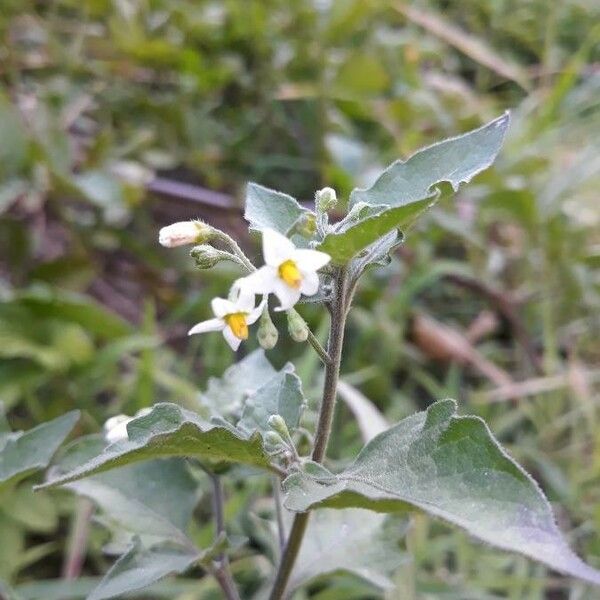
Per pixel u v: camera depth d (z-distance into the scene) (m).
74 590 0.13
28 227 0.20
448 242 0.23
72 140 0.21
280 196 0.08
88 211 0.21
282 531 0.10
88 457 0.10
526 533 0.06
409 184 0.08
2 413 0.10
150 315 0.17
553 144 0.24
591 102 0.26
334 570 0.10
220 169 0.24
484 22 0.33
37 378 0.16
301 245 0.08
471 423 0.06
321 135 0.23
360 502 0.06
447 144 0.08
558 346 0.21
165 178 0.24
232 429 0.07
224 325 0.08
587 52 0.29
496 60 0.28
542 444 0.18
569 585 0.15
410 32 0.30
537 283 0.22
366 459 0.07
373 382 0.18
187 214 0.23
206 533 0.13
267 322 0.08
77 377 0.16
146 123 0.24
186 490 0.10
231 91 0.25
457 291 0.22
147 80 0.24
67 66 0.23
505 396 0.18
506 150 0.23
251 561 0.14
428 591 0.14
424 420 0.07
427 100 0.24
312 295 0.08
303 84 0.24
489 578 0.14
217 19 0.25
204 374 0.18
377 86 0.24
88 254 0.20
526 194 0.20
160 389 0.18
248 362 0.11
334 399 0.08
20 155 0.18
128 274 0.22
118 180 0.19
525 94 0.29
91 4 0.24
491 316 0.21
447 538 0.15
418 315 0.20
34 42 0.25
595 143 0.23
